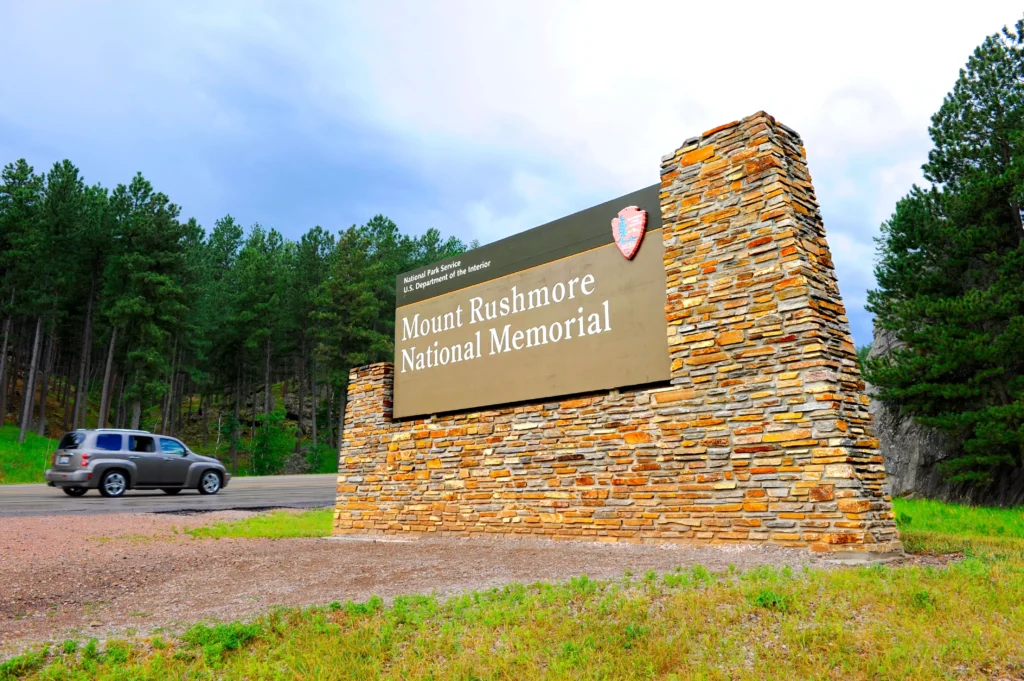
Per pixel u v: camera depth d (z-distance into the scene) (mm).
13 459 34938
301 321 64625
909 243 22875
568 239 10266
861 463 7340
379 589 6902
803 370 7547
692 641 4590
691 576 6086
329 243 68312
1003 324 20703
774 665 4145
